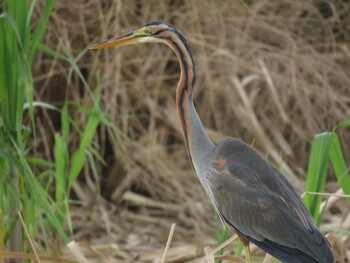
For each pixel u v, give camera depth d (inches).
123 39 325.1
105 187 543.2
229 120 568.7
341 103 577.9
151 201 532.4
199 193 540.4
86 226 506.9
